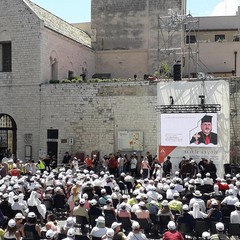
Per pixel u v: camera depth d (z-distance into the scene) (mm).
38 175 24969
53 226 14703
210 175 27219
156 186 22781
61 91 38000
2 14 39000
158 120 33188
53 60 40375
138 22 48719
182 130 31469
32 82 38469
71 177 23906
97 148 37406
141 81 36688
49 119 38219
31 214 14625
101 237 14203
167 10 47969
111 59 49031
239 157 35406
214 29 53594
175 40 47312
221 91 32125
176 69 34500
